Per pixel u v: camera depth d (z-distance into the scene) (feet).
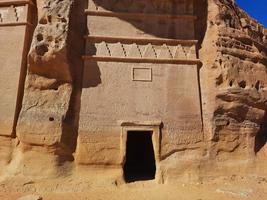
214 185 41.24
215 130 43.96
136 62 45.27
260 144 48.80
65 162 41.11
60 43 41.78
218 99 44.80
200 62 46.60
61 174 40.27
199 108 44.55
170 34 47.19
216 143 44.09
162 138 43.01
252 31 50.93
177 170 42.24
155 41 46.55
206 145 43.75
